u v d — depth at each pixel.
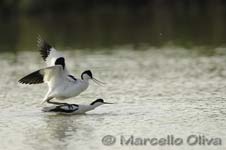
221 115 16.47
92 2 56.56
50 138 14.63
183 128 15.12
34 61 29.53
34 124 16.14
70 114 17.14
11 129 15.63
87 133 15.00
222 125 15.30
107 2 57.72
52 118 16.81
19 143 14.23
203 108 17.45
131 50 32.53
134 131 14.99
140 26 44.56
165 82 22.28
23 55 31.92
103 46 34.59
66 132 15.19
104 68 26.41
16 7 52.47
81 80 17.09
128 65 27.11
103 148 13.56
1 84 22.92
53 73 16.61
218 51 30.78
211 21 45.84
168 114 16.81
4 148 13.81
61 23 48.22
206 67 25.70
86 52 32.12
